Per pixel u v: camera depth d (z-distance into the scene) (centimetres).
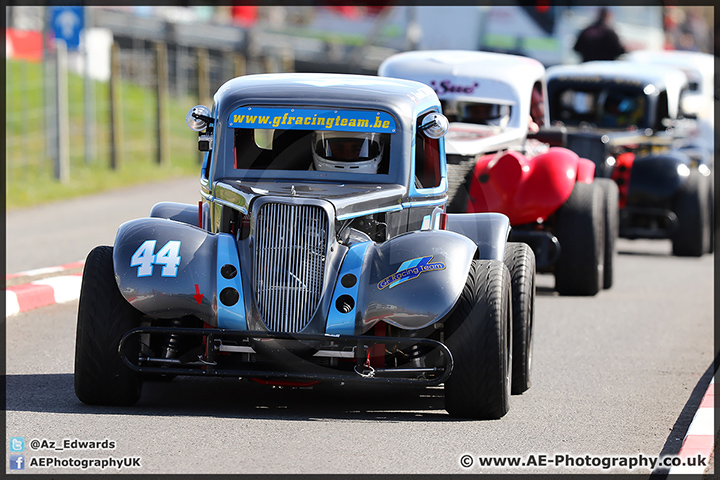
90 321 2353
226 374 2297
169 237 2400
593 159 5394
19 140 8612
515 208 4178
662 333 3738
